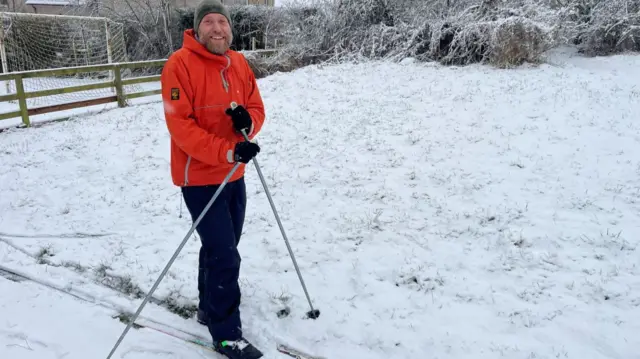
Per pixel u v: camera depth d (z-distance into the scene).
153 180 6.15
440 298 3.65
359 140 6.96
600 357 2.98
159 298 3.74
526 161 5.89
